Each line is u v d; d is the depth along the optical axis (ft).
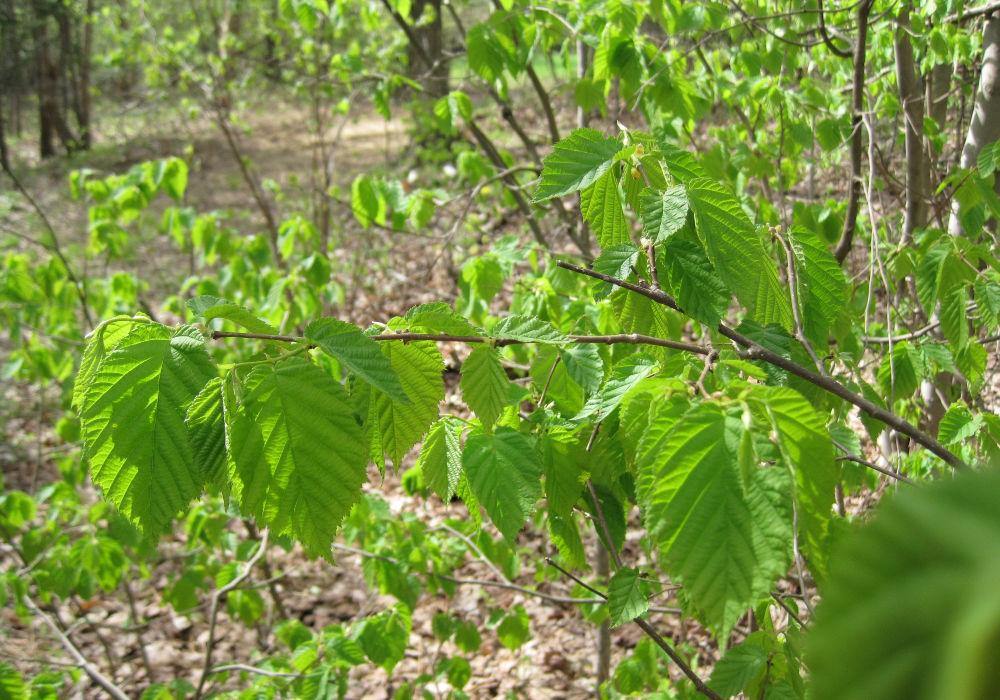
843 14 13.10
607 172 4.45
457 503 17.80
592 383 5.37
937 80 13.79
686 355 4.51
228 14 28.48
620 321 4.85
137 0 27.45
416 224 12.15
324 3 13.64
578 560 5.58
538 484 4.38
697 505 2.71
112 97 59.41
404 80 13.37
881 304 11.89
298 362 3.28
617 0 9.46
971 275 6.75
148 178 14.40
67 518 13.50
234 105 28.50
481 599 15.74
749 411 2.88
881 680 0.54
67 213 37.01
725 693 4.90
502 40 10.53
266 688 9.34
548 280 9.82
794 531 2.63
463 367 4.48
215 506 12.20
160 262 28.09
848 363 6.35
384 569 10.48
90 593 11.40
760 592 2.59
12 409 22.36
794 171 13.67
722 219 4.02
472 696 13.71
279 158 45.32
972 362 7.18
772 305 4.40
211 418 3.21
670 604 11.35
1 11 52.47
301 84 23.97
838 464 5.12
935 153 11.98
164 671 14.69
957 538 0.54
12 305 14.80
